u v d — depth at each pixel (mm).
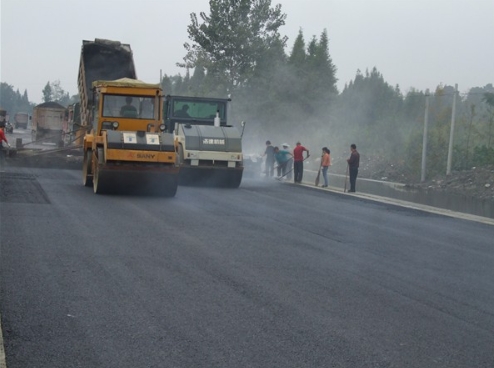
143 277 9172
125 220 14328
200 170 23547
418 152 34625
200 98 26516
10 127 74812
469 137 33781
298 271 10133
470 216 19766
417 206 21656
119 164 18719
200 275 9477
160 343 6500
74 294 8133
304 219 16344
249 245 12156
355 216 17734
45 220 13641
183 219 15016
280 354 6340
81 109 30359
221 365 5984
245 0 48531
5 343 6320
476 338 7234
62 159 27562
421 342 6973
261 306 7992
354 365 6148
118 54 30234
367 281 9742
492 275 10805
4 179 21266
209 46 49125
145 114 20688
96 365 5871
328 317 7688
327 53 58625
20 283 8531
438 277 10391
